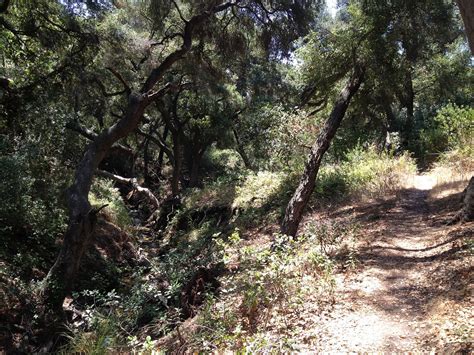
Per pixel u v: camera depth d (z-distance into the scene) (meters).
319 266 6.61
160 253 16.34
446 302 5.12
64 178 14.55
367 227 9.58
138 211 25.48
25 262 10.07
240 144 28.14
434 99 25.81
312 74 14.27
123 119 12.54
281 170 16.92
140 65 19.42
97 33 14.74
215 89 23.08
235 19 17.84
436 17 11.18
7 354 7.37
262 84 24.70
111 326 6.24
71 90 15.94
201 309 6.84
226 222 16.22
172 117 27.88
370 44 11.39
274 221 13.66
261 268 6.94
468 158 12.96
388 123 20.69
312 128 15.98
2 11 12.41
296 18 16.67
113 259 13.77
